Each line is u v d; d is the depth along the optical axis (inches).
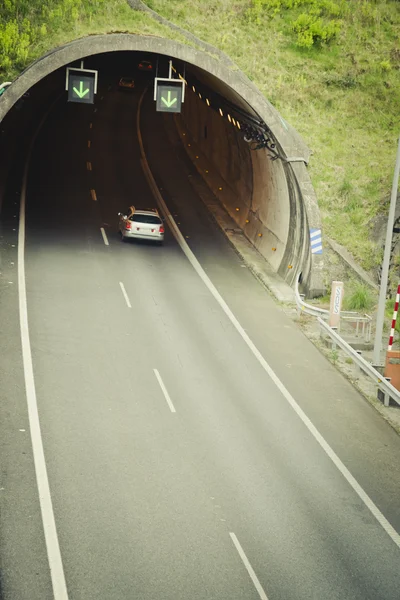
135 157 1881.2
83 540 511.5
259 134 1269.7
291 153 1184.8
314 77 1464.1
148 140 2038.6
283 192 1274.6
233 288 1170.0
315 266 1143.0
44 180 1601.9
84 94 1173.1
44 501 554.3
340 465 660.1
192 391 786.8
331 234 1199.6
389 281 1173.1
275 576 489.4
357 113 1424.7
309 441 702.5
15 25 1255.5
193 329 973.8
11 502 548.7
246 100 1187.9
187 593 464.1
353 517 574.6
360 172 1295.5
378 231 1221.1
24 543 501.7
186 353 890.7
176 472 617.6
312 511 577.6
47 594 452.1
